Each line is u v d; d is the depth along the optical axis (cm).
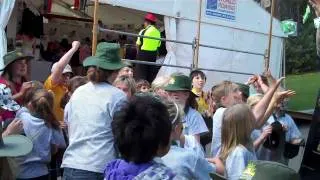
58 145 489
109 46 431
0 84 493
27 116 467
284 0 2600
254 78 586
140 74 1016
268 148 526
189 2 1085
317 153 484
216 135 480
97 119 411
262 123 470
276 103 484
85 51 1230
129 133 233
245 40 1232
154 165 234
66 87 634
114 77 432
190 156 304
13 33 1070
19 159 448
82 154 410
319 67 2344
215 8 1150
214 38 1157
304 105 1875
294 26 1383
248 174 237
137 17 1290
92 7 1303
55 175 545
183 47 1080
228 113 391
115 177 235
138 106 239
